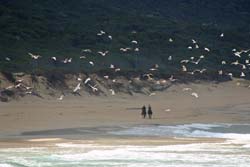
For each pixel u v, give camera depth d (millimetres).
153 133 68000
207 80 143500
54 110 94250
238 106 117312
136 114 93625
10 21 161125
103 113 93125
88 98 113625
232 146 56094
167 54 164125
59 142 58094
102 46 159500
